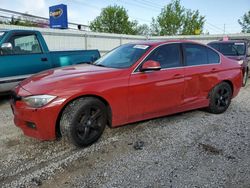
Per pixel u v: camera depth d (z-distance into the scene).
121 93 3.75
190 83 4.56
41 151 3.47
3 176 2.86
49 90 3.28
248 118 4.96
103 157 3.32
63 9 23.17
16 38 6.18
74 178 2.83
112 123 3.82
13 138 3.90
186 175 2.88
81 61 7.36
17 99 3.43
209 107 5.12
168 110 4.39
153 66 3.89
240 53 8.69
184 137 3.97
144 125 4.46
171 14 53.16
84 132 3.53
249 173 2.92
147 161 3.21
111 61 4.39
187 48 4.67
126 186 2.68
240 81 5.49
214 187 2.66
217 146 3.65
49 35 16.83
